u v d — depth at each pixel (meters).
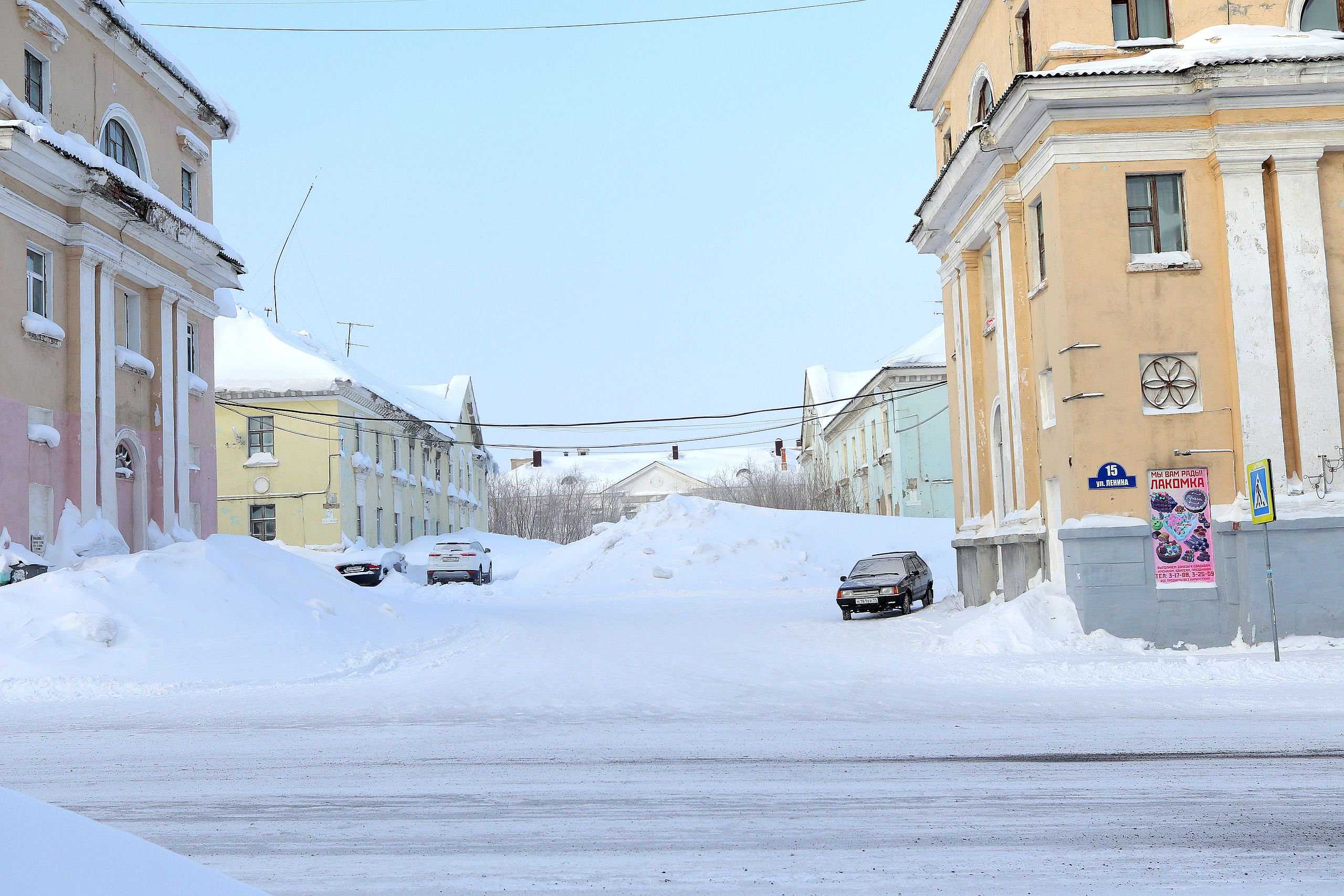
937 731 11.03
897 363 59.38
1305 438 20.27
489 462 85.12
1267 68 20.06
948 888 5.68
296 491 49.78
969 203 26.28
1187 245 21.03
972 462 27.36
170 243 29.34
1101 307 20.86
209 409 33.09
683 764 9.44
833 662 18.61
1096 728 10.88
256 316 55.06
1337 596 19.83
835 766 9.18
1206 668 15.64
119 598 20.62
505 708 13.70
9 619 19.27
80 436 25.80
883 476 63.31
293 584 24.73
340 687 16.97
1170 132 21.00
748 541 47.41
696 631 25.58
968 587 27.47
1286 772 8.45
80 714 13.79
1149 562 20.39
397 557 45.59
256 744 11.02
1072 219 21.00
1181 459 20.64
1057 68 21.14
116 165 26.67
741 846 6.64
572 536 99.38
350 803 8.05
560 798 8.12
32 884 2.75
